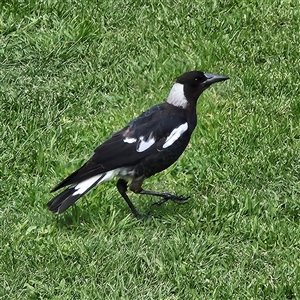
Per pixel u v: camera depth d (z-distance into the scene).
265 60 15.45
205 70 15.05
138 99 14.39
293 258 10.48
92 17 16.17
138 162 10.96
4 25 15.77
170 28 16.12
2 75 14.77
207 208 11.45
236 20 16.30
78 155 12.96
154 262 10.34
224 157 12.62
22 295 10.02
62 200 10.57
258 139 13.02
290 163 12.51
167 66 15.13
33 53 15.26
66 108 14.10
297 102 13.89
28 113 13.75
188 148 12.91
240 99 14.24
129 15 16.33
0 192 11.98
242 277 10.17
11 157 12.64
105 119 13.78
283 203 11.73
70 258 10.48
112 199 11.80
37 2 16.28
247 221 11.22
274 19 16.33
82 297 9.80
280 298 9.80
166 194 11.58
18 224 11.22
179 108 11.28
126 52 15.45
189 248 10.58
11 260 10.39
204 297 9.88
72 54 15.28
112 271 10.23
